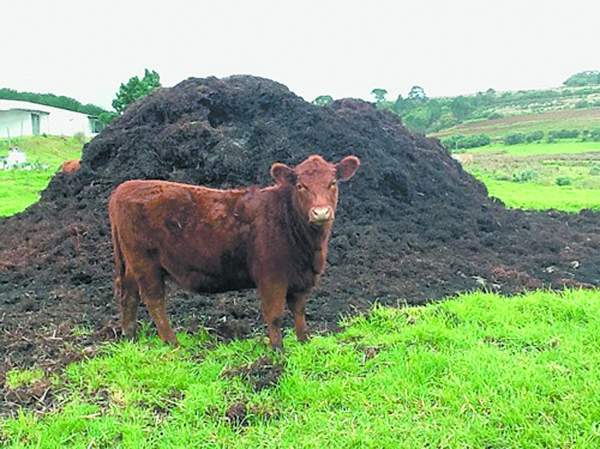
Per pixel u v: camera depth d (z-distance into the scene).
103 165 12.05
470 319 6.15
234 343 5.78
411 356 5.13
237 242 5.64
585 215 14.69
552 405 4.29
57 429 4.31
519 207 16.80
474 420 4.19
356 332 5.96
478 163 40.97
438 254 9.54
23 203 18.39
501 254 9.88
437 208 11.75
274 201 5.62
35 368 5.44
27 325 6.57
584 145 55.62
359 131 12.71
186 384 4.94
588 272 8.88
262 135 11.46
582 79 132.62
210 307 7.08
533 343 5.52
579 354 5.10
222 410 4.49
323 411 4.46
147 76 47.50
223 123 12.05
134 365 5.32
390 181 11.68
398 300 7.13
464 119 87.50
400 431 4.11
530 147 57.38
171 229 5.72
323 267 5.84
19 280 8.59
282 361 5.28
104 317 6.77
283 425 4.29
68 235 9.83
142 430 4.28
